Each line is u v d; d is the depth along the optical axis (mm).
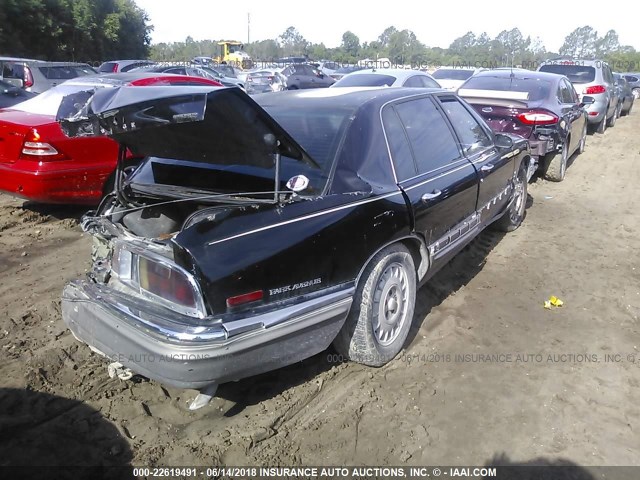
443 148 4352
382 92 4035
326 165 3285
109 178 6230
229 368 2723
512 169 5684
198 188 3346
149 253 2883
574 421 3172
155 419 3135
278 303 2883
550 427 3123
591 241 6152
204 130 2734
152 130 2848
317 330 3066
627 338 4078
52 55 32656
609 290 4891
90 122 2711
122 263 3117
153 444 2939
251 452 2900
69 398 3271
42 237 5973
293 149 2934
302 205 3047
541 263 5484
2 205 6984
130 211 3299
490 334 4102
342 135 3432
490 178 4934
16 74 12820
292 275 2914
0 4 28562
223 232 2748
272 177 3260
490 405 3299
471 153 4762
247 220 2840
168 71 17750
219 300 2674
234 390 3395
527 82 8781
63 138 5887
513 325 4242
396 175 3682
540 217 7027
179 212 3582
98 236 3285
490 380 3539
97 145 6102
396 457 2891
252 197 3119
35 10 30766
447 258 4344
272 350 2875
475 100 8273
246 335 2725
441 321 4281
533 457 2902
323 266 3045
